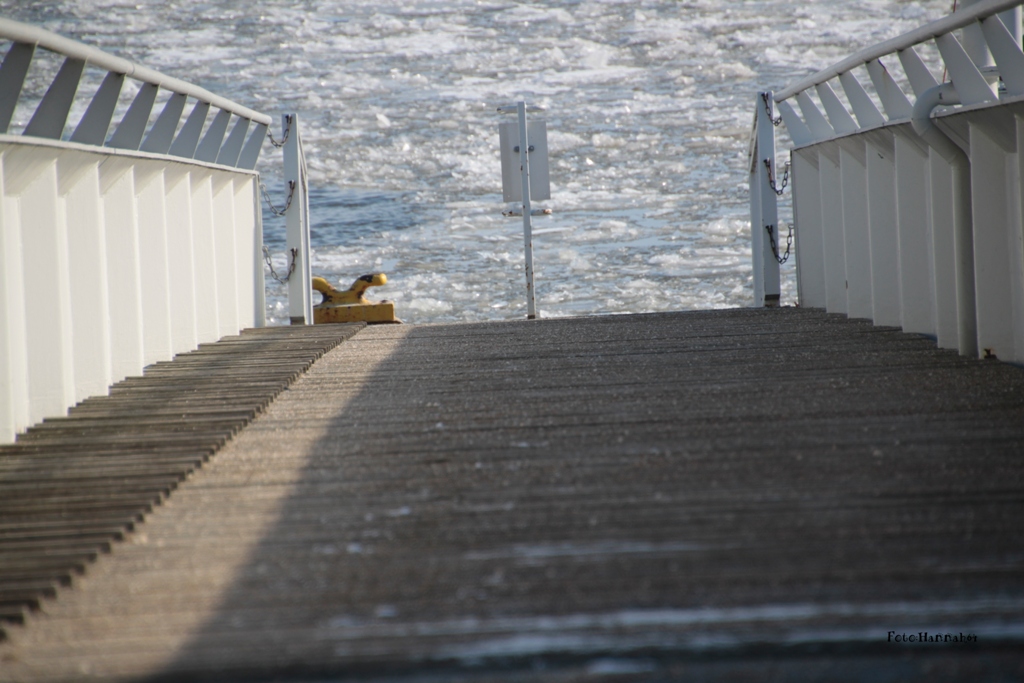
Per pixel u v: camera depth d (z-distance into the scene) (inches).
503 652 316.5
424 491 491.5
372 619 346.9
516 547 410.0
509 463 535.8
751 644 315.9
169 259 967.0
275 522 454.6
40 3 5659.5
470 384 758.5
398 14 5777.6
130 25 5418.3
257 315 1238.3
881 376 725.9
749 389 697.6
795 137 1213.7
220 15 5649.6
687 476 499.5
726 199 2849.4
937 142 782.5
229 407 698.8
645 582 367.6
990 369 737.0
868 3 5846.5
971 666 301.0
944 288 838.5
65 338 716.7
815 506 446.6
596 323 1074.7
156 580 392.2
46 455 591.2
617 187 3080.7
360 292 1429.6
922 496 456.1
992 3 635.5
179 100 948.0
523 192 1414.9
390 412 673.0
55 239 700.0
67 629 351.3
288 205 1274.6
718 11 5753.0
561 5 5930.1
